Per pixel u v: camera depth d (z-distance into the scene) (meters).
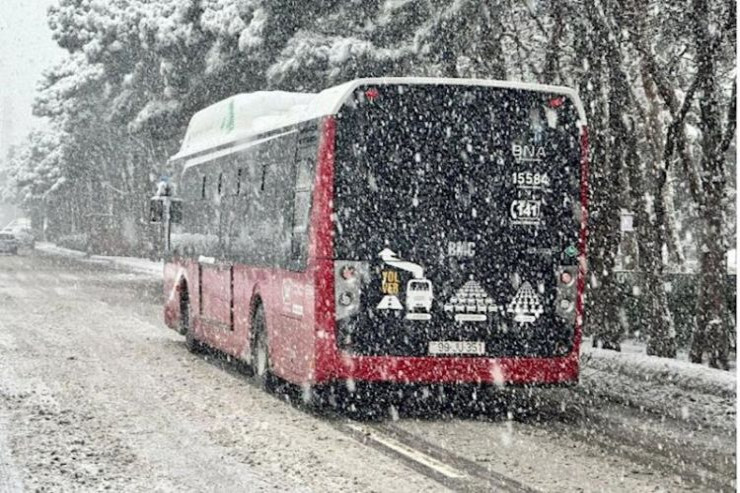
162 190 22.19
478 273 12.71
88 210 92.88
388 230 12.59
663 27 18.22
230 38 33.09
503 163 12.79
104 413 12.54
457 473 9.48
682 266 24.30
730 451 10.80
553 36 19.98
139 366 17.20
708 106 16.25
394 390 14.40
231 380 15.72
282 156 14.00
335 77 28.72
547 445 11.01
